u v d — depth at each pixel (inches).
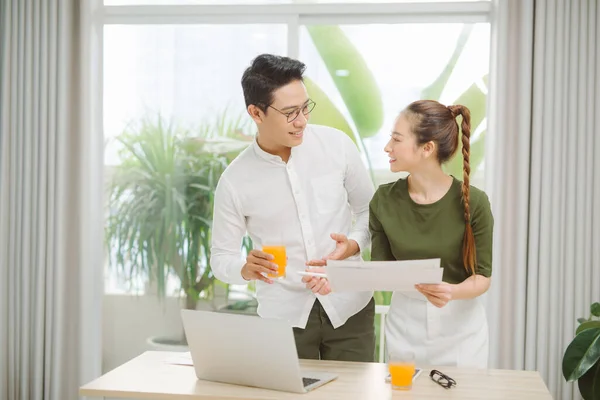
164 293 163.2
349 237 103.2
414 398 78.7
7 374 159.6
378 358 156.9
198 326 83.8
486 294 148.7
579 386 120.0
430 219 95.3
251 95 95.7
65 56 156.6
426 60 156.0
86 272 158.1
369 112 157.6
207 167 161.8
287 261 103.3
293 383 80.1
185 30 161.3
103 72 162.2
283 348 79.2
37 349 158.2
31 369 159.5
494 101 147.4
